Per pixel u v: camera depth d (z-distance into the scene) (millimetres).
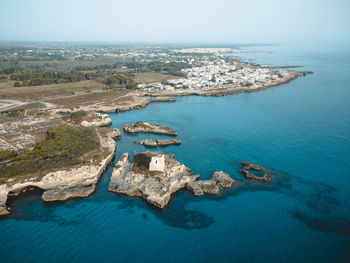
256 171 125375
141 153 139625
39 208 99938
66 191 106875
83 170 118188
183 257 78562
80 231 88312
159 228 90188
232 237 86188
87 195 107188
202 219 94500
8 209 98750
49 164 119188
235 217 95375
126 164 129250
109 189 111062
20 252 79500
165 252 80312
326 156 139625
